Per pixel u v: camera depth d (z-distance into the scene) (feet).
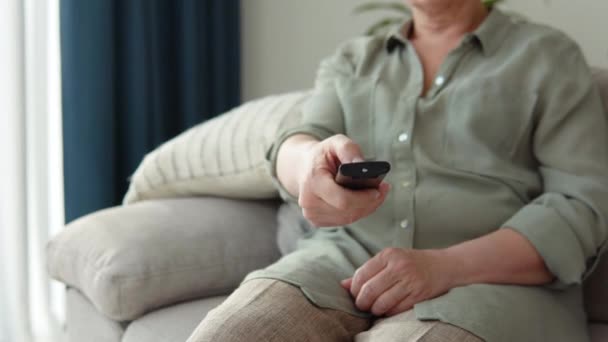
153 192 4.98
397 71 3.90
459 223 3.50
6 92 6.54
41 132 6.89
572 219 3.26
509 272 3.15
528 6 7.86
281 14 8.68
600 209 3.33
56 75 7.05
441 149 3.65
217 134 4.80
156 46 7.45
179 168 4.84
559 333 3.06
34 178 6.91
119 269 3.90
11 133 6.57
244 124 4.72
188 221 4.32
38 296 7.02
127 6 7.13
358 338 2.87
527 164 3.69
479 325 2.72
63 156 6.90
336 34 8.75
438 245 3.52
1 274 6.77
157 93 7.50
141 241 4.07
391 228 3.59
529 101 3.59
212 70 7.98
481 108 3.62
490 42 3.76
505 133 3.62
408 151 3.64
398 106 3.77
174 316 3.81
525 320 2.89
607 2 7.46
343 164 2.69
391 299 3.00
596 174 3.42
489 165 3.56
